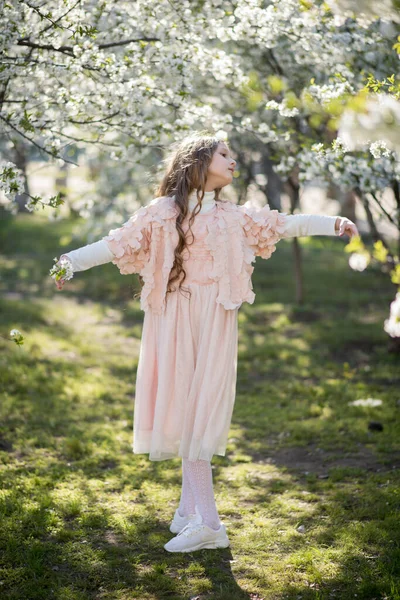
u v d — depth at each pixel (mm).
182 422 3090
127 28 3947
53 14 3506
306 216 3135
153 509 3559
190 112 4082
